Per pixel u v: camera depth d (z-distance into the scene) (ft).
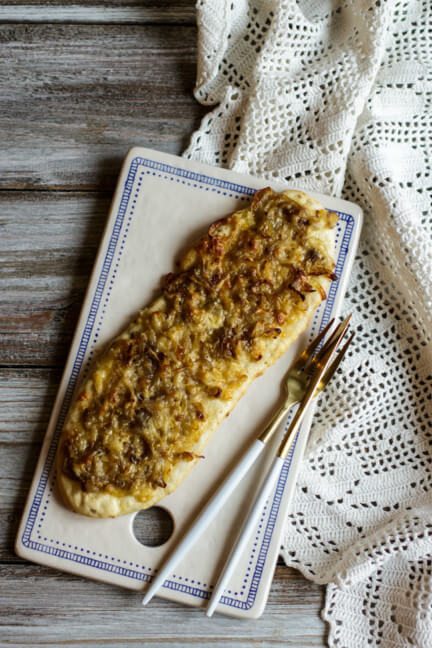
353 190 2.61
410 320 2.56
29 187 2.60
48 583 2.50
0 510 2.50
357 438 2.55
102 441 2.36
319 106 2.56
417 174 2.61
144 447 2.36
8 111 2.62
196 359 2.38
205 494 2.44
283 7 2.54
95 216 2.59
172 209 2.52
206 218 2.52
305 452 2.54
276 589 2.52
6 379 2.54
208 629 2.50
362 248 2.60
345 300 2.58
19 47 2.64
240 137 2.56
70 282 2.57
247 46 2.61
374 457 2.54
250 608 2.43
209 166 2.52
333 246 2.45
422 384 2.55
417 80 2.60
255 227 2.44
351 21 2.59
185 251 2.50
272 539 2.44
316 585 2.53
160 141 2.62
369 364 2.55
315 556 2.51
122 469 2.35
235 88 2.57
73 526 2.42
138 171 2.52
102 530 2.43
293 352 2.48
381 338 2.57
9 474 2.51
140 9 2.64
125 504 2.36
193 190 2.52
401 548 2.48
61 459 2.38
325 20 2.60
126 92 2.63
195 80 2.64
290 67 2.59
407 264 2.53
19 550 2.42
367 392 2.54
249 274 2.41
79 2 2.64
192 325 2.39
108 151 2.62
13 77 2.63
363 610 2.50
